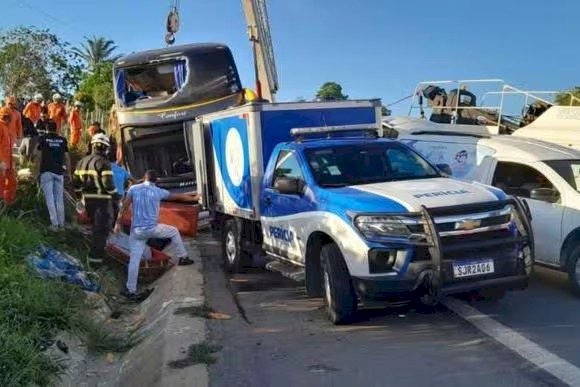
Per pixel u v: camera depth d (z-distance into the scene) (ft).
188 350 20.72
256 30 53.06
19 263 25.77
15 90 100.27
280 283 31.65
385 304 21.99
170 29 57.16
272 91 55.21
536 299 26.73
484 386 17.51
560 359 19.29
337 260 23.00
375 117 32.65
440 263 20.92
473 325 23.03
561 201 27.76
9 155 36.37
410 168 26.58
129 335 25.25
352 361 19.90
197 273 32.65
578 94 53.06
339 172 25.81
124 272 35.60
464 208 21.75
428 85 54.24
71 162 61.36
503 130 48.16
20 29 102.32
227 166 34.32
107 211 35.32
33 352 19.30
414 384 17.87
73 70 107.34
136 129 53.26
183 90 52.54
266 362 20.01
